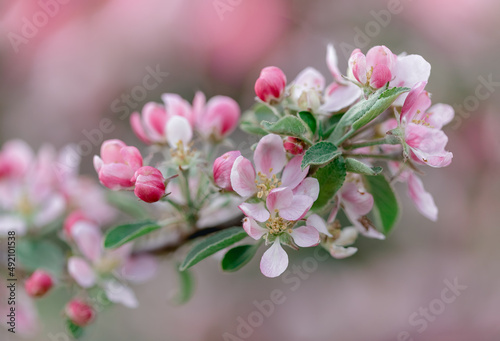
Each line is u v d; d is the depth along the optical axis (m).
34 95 1.18
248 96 1.17
